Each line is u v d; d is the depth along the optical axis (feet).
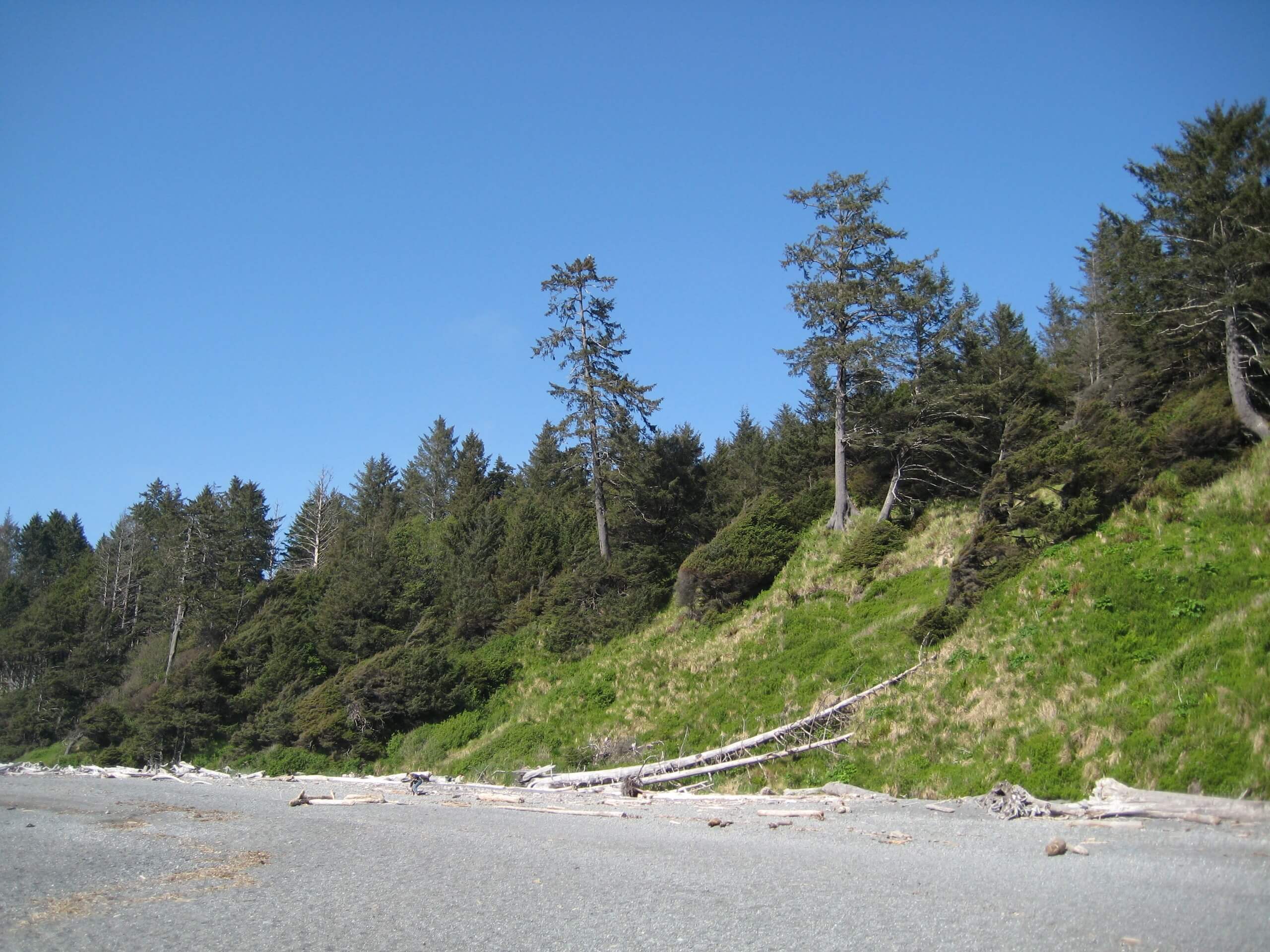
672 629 116.06
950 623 78.89
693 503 156.04
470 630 148.56
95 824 58.75
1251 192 83.76
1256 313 82.74
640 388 143.43
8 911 34.47
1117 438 86.12
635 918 30.89
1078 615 67.00
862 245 121.19
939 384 121.70
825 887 34.17
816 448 142.20
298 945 29.35
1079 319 178.50
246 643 172.45
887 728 68.49
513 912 32.48
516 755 98.89
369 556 169.89
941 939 26.63
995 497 86.74
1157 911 27.99
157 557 284.61
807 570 112.57
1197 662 53.98
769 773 70.13
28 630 248.11
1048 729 56.18
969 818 48.16
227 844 49.26
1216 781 43.98
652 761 83.05
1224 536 67.82
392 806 67.62
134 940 30.35
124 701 198.80
